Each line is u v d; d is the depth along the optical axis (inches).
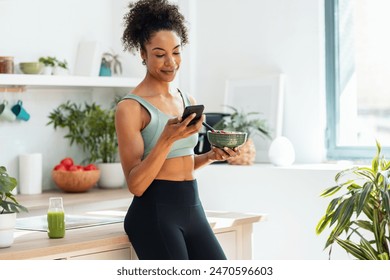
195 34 227.8
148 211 112.0
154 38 113.7
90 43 208.7
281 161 197.5
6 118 195.6
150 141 114.3
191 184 115.6
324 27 205.3
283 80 209.3
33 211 181.3
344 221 141.1
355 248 144.9
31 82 187.0
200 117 107.9
